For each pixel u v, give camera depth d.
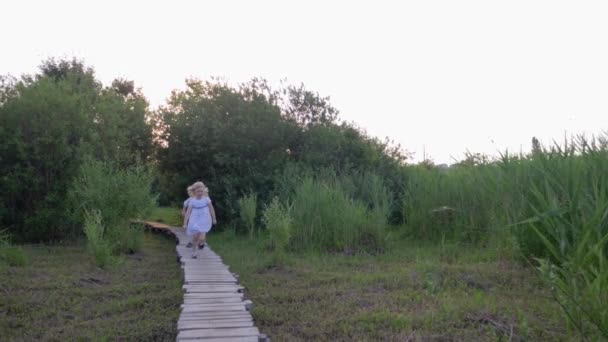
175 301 8.26
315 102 21.11
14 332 6.68
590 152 8.75
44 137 15.35
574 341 5.47
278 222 11.77
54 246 14.76
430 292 8.11
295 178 17.44
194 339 5.70
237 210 18.53
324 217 13.67
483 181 12.12
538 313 6.81
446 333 6.22
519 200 10.02
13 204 15.55
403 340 6.07
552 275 5.84
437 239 13.80
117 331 6.73
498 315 6.73
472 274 9.22
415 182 15.68
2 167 15.29
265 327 6.84
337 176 18.27
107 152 17.73
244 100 20.50
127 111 23.19
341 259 12.07
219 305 7.26
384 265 11.16
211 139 19.91
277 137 19.70
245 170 19.44
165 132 21.33
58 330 6.79
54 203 15.53
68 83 18.27
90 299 8.42
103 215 13.41
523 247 9.24
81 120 16.42
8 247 11.57
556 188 8.55
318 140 19.77
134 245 14.18
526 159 10.48
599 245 5.68
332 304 7.89
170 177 22.69
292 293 8.58
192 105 20.91
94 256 11.21
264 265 11.39
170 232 18.61
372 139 20.75
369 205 16.12
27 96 15.53
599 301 4.93
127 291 8.98
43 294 8.55
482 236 12.13
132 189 14.13
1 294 8.44
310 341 6.23
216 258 11.99
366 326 6.66
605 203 6.84
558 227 7.05
